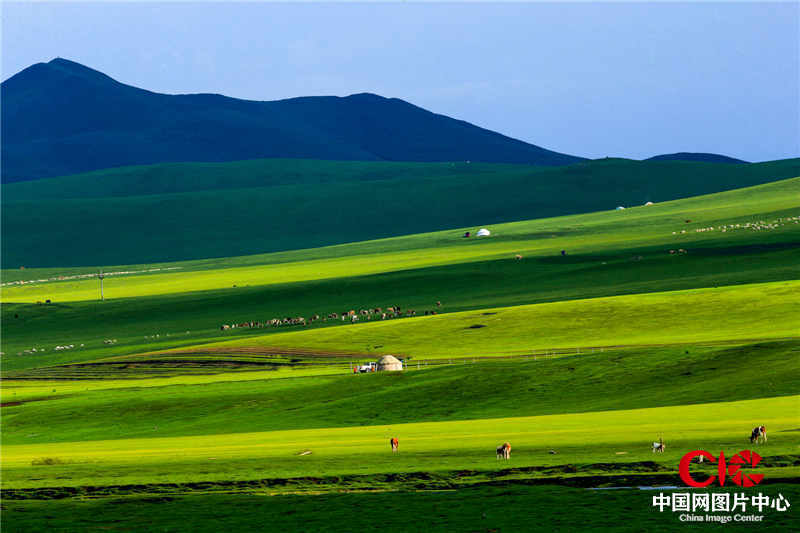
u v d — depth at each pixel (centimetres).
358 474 15612
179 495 14738
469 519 12625
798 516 12081
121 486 15550
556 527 12112
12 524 13238
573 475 14600
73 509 14038
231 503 14038
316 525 12675
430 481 14875
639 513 12544
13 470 17738
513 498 13550
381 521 12706
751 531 11644
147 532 12656
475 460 16225
